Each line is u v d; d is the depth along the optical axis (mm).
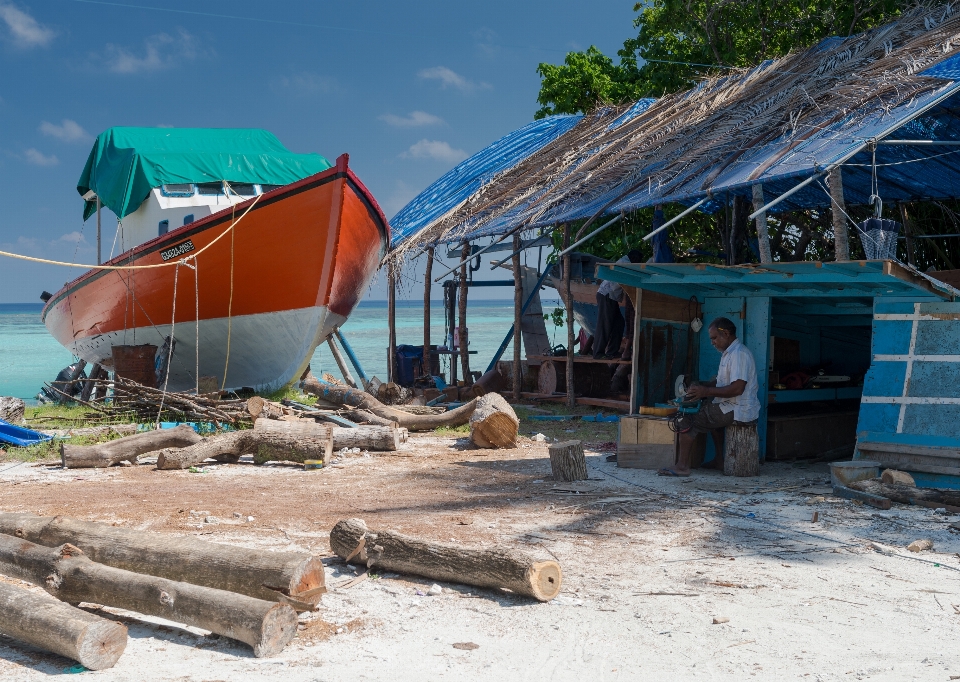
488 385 18203
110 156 18703
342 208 15547
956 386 8188
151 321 17828
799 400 10414
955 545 6242
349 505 7824
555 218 15031
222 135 19641
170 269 16625
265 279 16328
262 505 7824
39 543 5691
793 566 5754
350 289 17531
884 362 8703
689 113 16719
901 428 8367
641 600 5086
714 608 4934
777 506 7625
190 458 10047
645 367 10234
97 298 18656
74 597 4883
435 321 83500
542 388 17438
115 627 4125
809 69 15133
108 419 13742
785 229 19703
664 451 9562
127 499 8133
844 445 10922
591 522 7059
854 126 11055
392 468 10031
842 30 20141
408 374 19484
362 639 4508
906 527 6766
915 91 11047
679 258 20219
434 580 5523
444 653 4309
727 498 8000
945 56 11906
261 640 4223
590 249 20422
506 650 4344
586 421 14555
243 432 10508
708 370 10625
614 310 16578
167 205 17922
